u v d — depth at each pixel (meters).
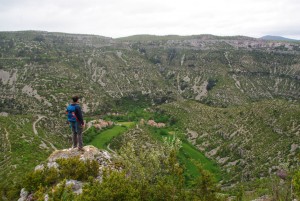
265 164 89.31
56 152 22.31
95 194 15.34
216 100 197.25
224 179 88.75
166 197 16.52
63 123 126.75
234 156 104.00
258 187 40.03
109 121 131.38
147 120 145.38
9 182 47.38
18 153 74.00
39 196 16.64
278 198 22.52
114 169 20.34
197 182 17.33
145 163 19.73
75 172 19.45
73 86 173.75
